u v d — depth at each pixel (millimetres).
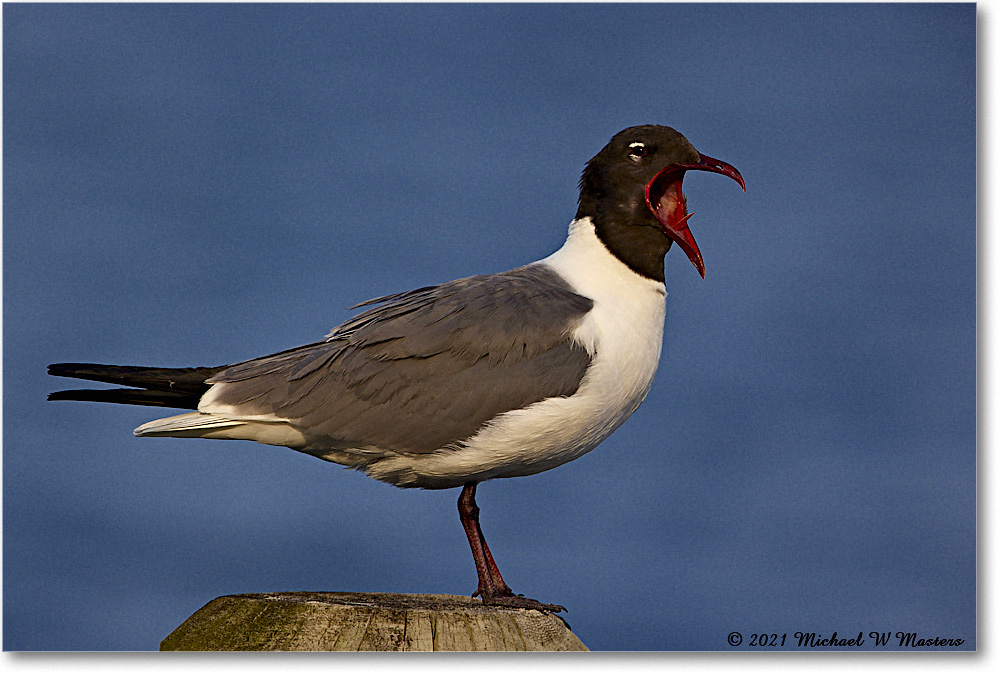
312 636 8375
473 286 11141
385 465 11039
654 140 11492
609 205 11492
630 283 11359
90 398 11289
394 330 10797
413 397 10586
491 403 10500
